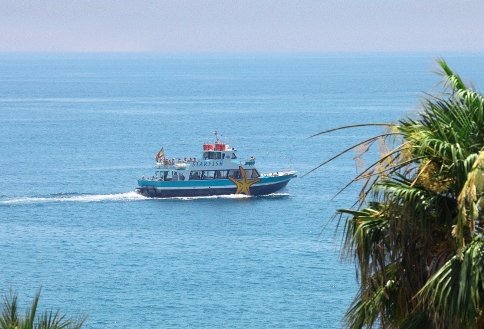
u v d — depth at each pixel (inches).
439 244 1895.9
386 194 1921.8
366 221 1961.1
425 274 1900.8
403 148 1935.3
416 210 1883.6
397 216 1902.1
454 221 1862.7
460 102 2027.6
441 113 1999.3
